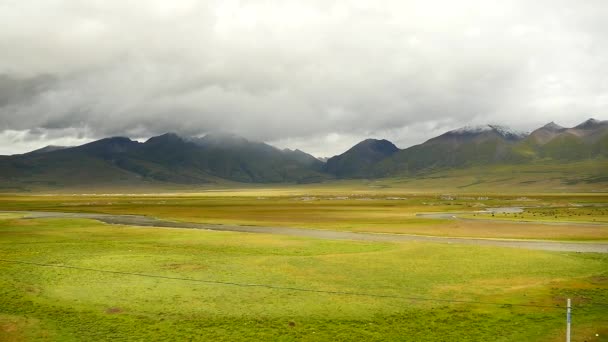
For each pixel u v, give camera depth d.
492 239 66.88
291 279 40.22
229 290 36.56
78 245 59.44
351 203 182.62
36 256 50.56
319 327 28.75
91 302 33.31
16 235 70.31
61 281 39.06
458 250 54.84
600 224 85.25
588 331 27.45
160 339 26.77
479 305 32.62
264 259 49.38
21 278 40.06
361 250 55.62
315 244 60.59
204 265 45.91
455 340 26.59
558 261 47.84
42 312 31.19
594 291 36.09
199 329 28.31
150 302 33.34
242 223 94.06
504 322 29.17
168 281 39.19
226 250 55.66
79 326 28.67
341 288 37.28
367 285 38.22
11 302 33.25
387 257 50.53
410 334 27.56
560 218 97.81
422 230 78.94
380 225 88.12
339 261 48.22
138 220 101.81
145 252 53.84
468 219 99.00
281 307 32.41
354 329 28.39
